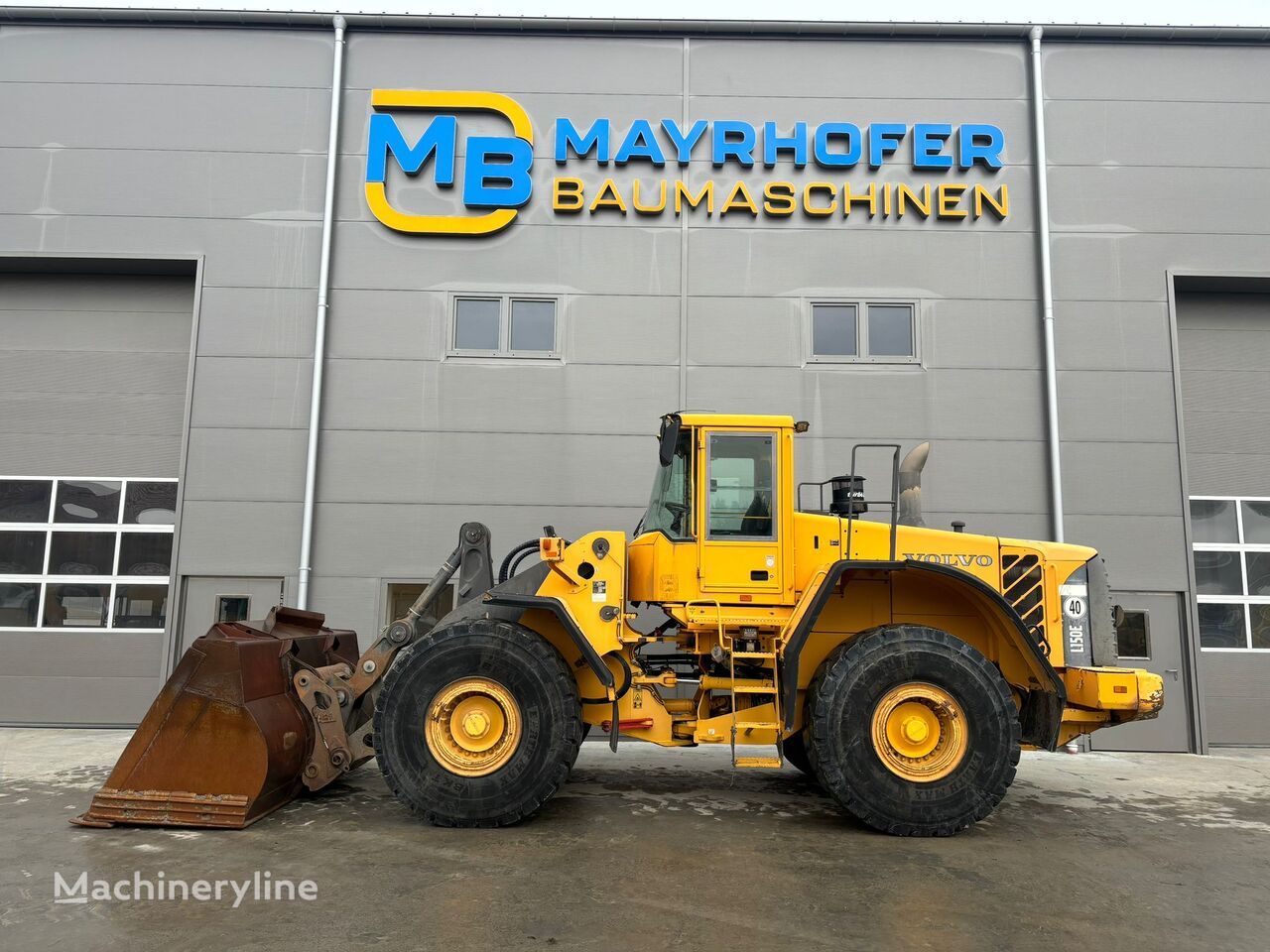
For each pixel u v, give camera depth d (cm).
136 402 848
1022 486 786
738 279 816
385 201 821
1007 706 442
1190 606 766
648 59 844
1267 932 321
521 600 473
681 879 370
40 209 821
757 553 484
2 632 802
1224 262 816
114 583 817
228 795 443
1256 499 841
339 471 784
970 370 803
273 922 315
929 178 834
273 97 836
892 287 816
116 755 648
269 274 812
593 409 796
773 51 847
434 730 450
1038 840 445
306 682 499
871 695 443
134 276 861
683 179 829
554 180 826
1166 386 796
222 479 780
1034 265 819
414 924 314
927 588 512
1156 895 360
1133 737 754
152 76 838
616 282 815
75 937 301
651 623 575
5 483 832
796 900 345
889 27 838
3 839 420
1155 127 834
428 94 835
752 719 467
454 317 811
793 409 800
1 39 841
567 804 512
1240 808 525
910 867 392
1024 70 843
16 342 852
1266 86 838
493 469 788
